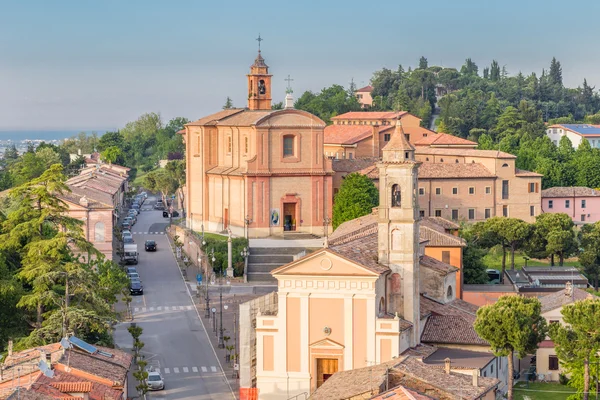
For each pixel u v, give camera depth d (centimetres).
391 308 12681
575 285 18762
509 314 12550
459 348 12988
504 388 13562
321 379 12250
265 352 12325
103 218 19050
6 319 13775
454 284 14662
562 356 13088
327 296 12150
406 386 9750
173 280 18775
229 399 12544
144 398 12288
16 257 15112
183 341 14975
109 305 14975
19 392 8781
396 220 12619
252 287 18175
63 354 10675
